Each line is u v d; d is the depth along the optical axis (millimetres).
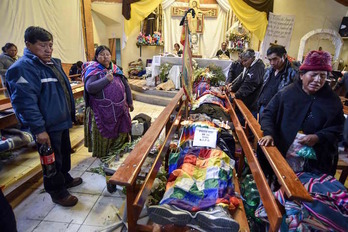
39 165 2225
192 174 1387
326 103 1171
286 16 6652
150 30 7801
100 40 8117
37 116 1453
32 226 1585
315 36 6707
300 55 6844
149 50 8242
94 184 2100
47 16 5184
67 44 5863
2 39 4383
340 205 985
